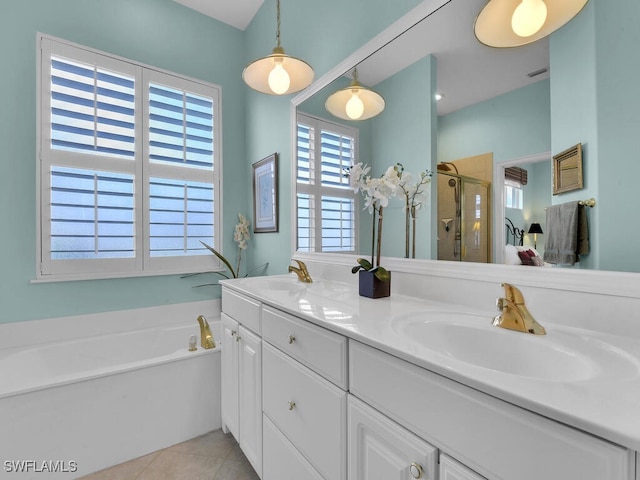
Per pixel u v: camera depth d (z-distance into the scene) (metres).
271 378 1.21
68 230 2.03
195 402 1.77
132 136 2.25
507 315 0.83
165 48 2.40
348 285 1.61
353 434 0.81
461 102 1.11
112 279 2.19
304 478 1.01
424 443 0.62
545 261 0.89
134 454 1.59
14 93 1.88
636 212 0.74
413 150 1.29
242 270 2.76
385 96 1.40
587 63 0.81
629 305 0.75
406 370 0.66
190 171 2.51
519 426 0.48
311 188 1.91
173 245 2.42
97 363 2.03
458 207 1.12
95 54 2.11
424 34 1.22
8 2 1.87
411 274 1.28
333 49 1.73
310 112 1.92
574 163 0.84
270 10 2.34
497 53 1.00
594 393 0.48
